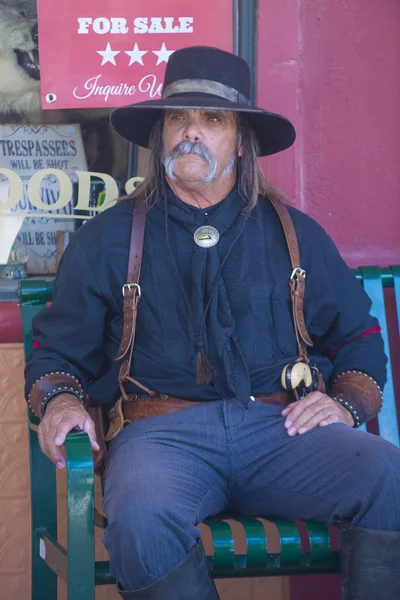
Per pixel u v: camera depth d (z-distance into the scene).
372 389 2.76
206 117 2.75
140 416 2.67
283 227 2.81
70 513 2.26
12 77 3.46
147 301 2.67
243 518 2.59
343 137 3.58
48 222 3.54
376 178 3.61
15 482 3.40
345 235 3.63
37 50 3.46
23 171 3.52
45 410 2.52
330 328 2.89
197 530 2.26
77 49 3.48
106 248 2.72
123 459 2.46
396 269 3.26
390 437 3.10
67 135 3.52
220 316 2.65
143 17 3.47
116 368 2.73
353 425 2.68
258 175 2.92
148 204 2.81
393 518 2.32
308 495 2.51
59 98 3.49
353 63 3.56
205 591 2.22
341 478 2.42
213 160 2.70
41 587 2.79
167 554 2.20
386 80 3.58
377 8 3.55
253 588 3.51
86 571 2.26
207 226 2.73
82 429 2.42
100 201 3.56
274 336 2.71
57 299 2.72
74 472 2.26
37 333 2.75
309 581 3.52
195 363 2.62
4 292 3.39
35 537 2.80
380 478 2.34
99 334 2.71
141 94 3.51
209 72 2.78
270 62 3.48
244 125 2.88
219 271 2.69
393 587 2.28
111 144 3.54
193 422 2.60
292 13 3.47
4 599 3.39
